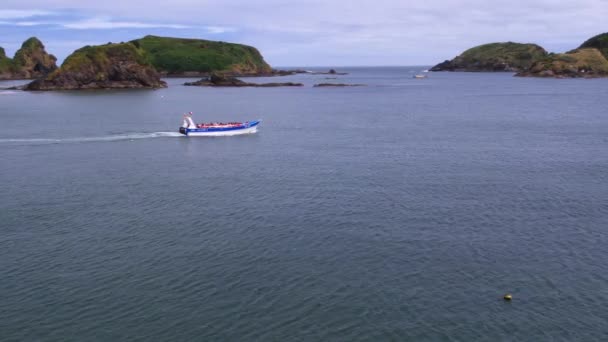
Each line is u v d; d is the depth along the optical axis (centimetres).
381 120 11444
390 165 6562
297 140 8631
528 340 2767
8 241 4047
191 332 2839
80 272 3522
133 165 6662
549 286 3325
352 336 2805
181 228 4325
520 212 4691
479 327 2880
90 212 4747
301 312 3030
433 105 15312
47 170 6356
